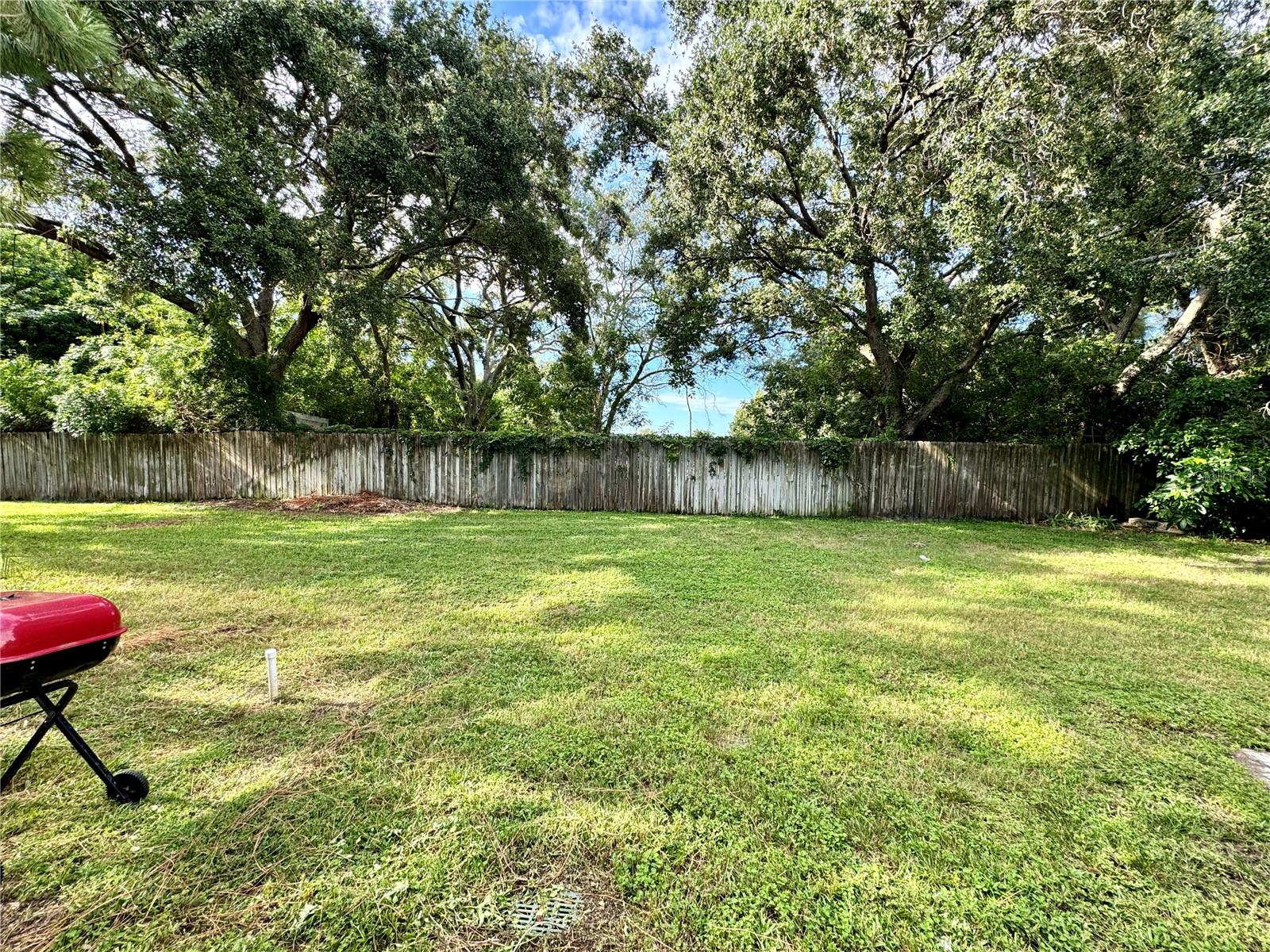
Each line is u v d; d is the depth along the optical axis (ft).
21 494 31.71
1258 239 20.29
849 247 28.02
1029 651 10.14
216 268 24.52
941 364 34.96
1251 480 21.48
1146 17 21.04
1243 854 5.14
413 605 12.22
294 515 26.40
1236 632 11.31
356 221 32.14
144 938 4.02
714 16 29.91
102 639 5.34
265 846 4.91
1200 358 33.30
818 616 11.98
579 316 44.60
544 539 20.79
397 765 6.21
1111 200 22.76
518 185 33.32
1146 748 6.91
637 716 7.45
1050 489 30.60
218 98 25.17
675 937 4.12
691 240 35.19
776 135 27.84
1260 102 19.86
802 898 4.50
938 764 6.46
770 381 45.03
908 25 25.13
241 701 7.66
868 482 31.58
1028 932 4.24
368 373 46.14
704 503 32.50
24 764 5.99
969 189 23.04
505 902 4.40
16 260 38.45
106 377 32.35
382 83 29.12
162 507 28.48
